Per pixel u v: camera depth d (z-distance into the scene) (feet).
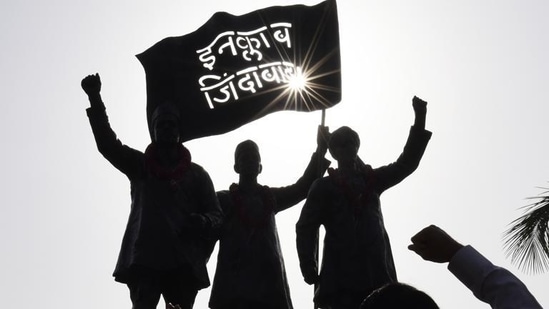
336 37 56.13
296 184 50.11
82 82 43.98
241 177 47.93
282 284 46.32
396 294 13.97
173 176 44.73
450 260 14.17
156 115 45.96
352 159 47.67
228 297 45.60
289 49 55.67
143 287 43.06
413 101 47.67
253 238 46.55
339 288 45.68
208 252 46.03
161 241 43.57
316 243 47.11
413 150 47.47
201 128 53.42
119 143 44.37
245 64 54.90
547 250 48.85
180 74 53.67
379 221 46.73
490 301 13.89
